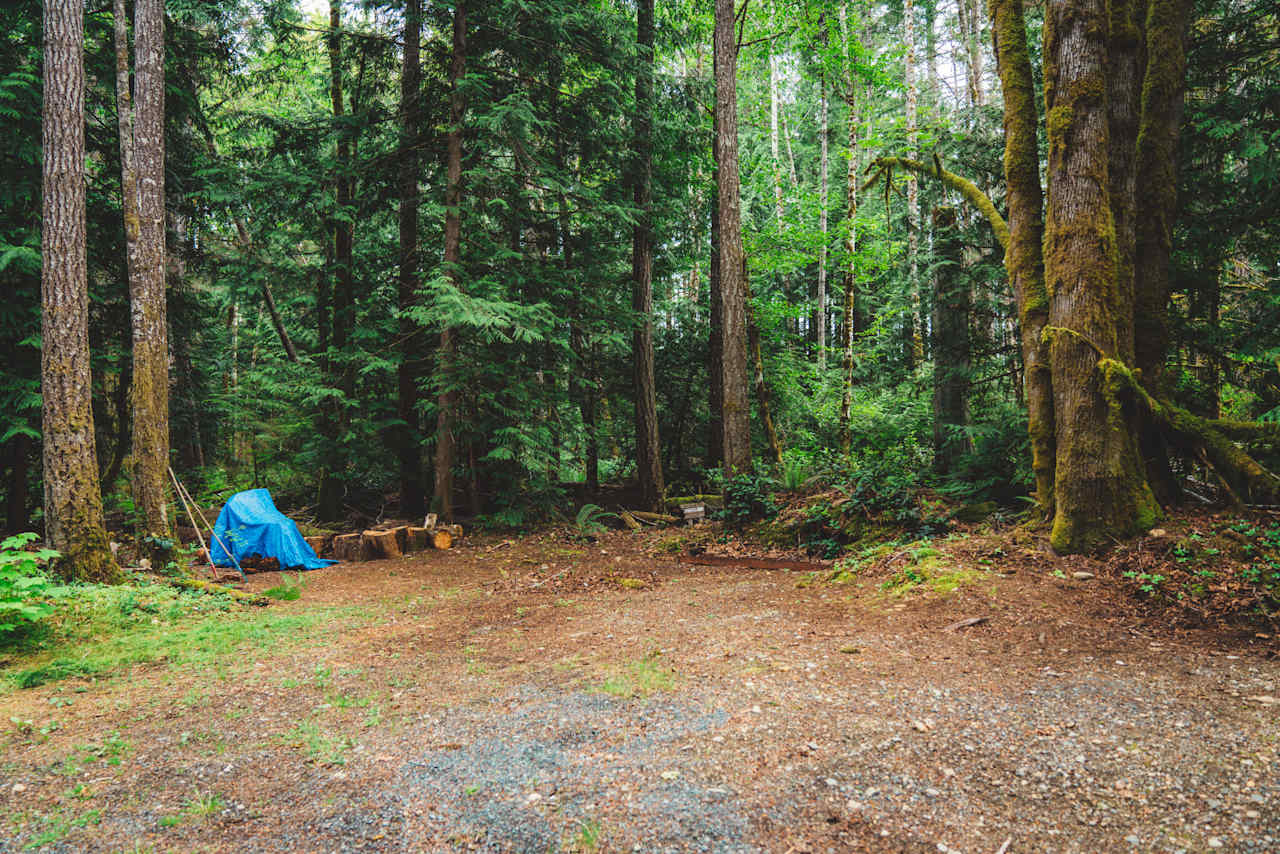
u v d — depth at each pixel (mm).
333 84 15039
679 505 15539
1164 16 7984
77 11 7781
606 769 3348
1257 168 7887
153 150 9227
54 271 7676
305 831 2932
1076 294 6875
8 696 4781
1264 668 4070
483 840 2793
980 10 18641
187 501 9625
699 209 17609
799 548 10086
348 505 15906
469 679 5059
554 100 13852
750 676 4598
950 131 12234
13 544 5703
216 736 4035
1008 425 10414
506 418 13234
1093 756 3168
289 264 13836
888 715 3793
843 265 17125
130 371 12656
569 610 7484
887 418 18141
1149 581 5680
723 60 12047
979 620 5422
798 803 2926
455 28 12711
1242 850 2404
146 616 6934
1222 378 9750
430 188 14445
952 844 2586
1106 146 6906
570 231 14688
